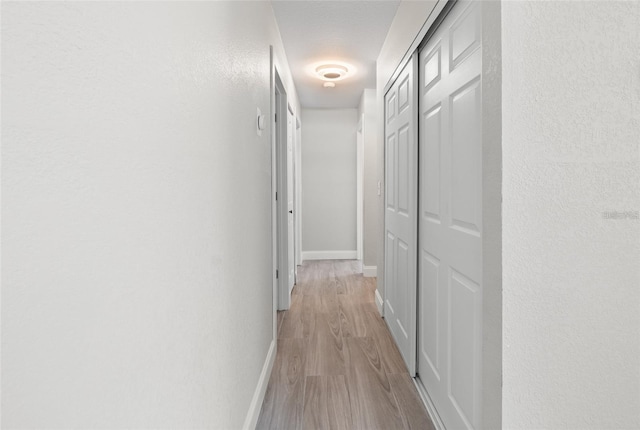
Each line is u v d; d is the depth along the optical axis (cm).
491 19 106
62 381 48
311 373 220
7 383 41
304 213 566
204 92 102
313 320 311
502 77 101
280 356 243
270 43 237
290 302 358
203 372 101
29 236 43
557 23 101
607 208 103
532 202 102
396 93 258
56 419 47
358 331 286
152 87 72
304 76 394
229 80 129
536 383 104
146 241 69
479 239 126
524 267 103
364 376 216
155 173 73
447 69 158
